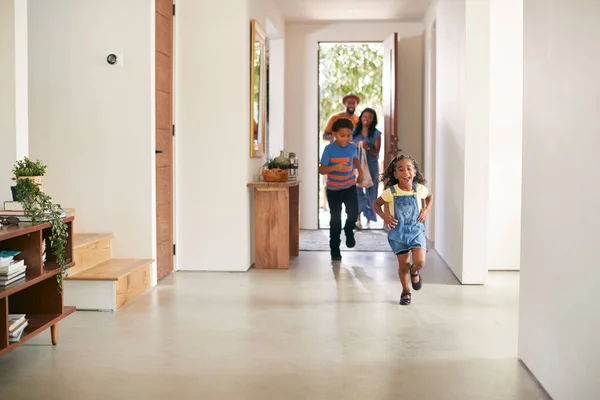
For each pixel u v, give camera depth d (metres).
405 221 5.15
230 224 6.62
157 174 6.14
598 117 2.58
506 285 5.91
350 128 7.29
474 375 3.51
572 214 2.88
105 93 5.90
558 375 3.06
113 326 4.50
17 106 4.30
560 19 3.05
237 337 4.24
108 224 5.93
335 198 7.38
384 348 4.00
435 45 8.55
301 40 10.08
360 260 7.34
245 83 6.57
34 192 3.84
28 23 5.93
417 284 5.25
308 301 5.27
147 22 5.85
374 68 11.45
